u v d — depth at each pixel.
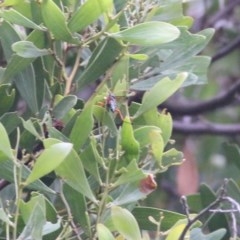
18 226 4.67
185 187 5.28
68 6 4.76
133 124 4.73
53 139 4.60
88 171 4.70
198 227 4.75
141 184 4.66
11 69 4.75
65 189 4.67
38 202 4.56
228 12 7.06
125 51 4.74
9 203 4.72
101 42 4.75
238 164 5.13
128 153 4.66
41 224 4.56
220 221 5.01
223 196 4.64
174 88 4.68
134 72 4.81
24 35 4.82
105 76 4.75
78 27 4.70
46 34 4.75
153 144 4.65
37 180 4.68
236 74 8.11
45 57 4.80
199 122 7.11
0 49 5.20
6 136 4.57
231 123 8.26
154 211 4.75
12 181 4.67
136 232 4.57
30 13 4.76
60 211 4.73
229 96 6.33
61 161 4.56
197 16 6.89
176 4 4.82
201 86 7.91
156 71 4.82
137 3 4.78
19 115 4.80
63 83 4.78
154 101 4.68
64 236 4.66
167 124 4.71
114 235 4.68
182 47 4.82
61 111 4.72
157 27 4.68
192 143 7.52
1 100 4.76
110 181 4.66
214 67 8.12
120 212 4.57
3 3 4.72
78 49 4.74
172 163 4.70
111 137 4.73
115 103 4.69
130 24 4.78
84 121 4.65
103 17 4.78
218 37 7.03
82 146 4.70
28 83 4.79
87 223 4.66
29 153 4.74
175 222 4.74
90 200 4.70
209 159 7.38
